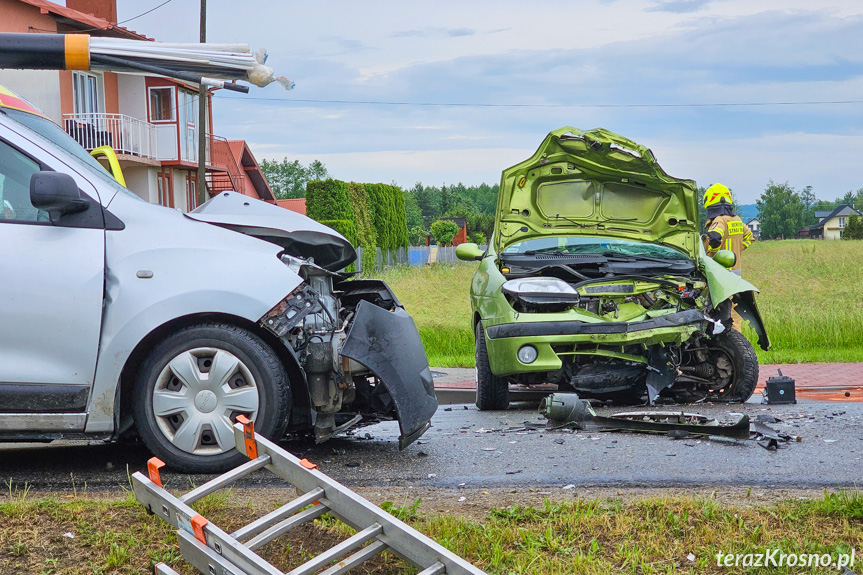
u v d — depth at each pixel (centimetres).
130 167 2952
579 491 398
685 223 776
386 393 489
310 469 295
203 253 430
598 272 725
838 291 2436
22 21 2291
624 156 750
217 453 424
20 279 410
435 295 2481
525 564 290
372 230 4175
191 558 277
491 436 552
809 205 16675
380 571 288
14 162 425
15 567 285
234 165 4181
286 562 296
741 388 716
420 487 410
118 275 418
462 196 15750
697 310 680
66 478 427
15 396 405
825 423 573
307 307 435
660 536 313
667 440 520
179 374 422
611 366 686
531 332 661
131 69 469
